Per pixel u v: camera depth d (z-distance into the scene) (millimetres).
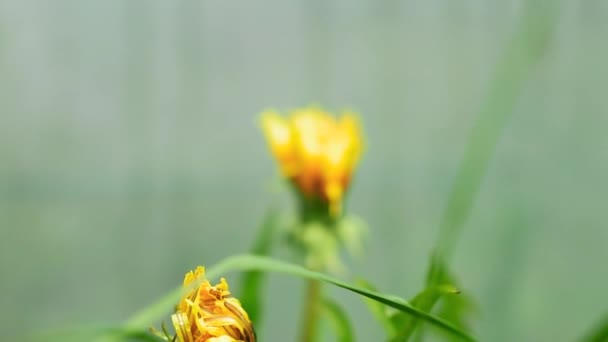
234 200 831
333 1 836
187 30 833
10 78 810
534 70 775
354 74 838
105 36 827
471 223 802
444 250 411
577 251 815
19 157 806
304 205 461
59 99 819
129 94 829
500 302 799
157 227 824
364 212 823
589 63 825
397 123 834
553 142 823
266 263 316
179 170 829
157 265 820
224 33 837
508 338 794
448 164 828
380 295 304
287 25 837
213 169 833
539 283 808
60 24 820
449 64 837
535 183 818
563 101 823
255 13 837
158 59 832
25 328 791
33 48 815
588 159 825
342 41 837
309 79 836
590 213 818
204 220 827
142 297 815
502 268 803
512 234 806
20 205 802
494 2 831
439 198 825
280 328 808
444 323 310
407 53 838
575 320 803
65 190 813
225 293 313
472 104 831
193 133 833
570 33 824
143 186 826
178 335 303
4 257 794
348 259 803
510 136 816
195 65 834
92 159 820
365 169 829
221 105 835
